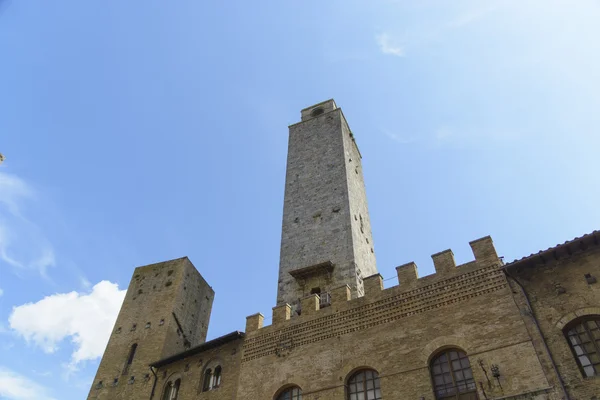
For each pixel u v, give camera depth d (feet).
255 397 90.07
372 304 89.15
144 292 160.97
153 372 121.19
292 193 146.20
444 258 86.38
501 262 79.97
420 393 72.84
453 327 77.00
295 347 92.99
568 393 61.82
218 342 108.17
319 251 124.67
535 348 67.62
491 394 67.05
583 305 67.72
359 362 82.38
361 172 165.48
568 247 72.23
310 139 163.12
